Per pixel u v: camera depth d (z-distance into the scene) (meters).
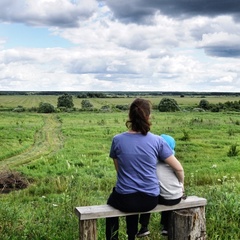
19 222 6.55
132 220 4.50
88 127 48.16
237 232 5.89
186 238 4.52
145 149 4.26
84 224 4.20
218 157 24.77
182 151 27.31
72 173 19.06
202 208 4.71
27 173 19.80
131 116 4.34
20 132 42.16
